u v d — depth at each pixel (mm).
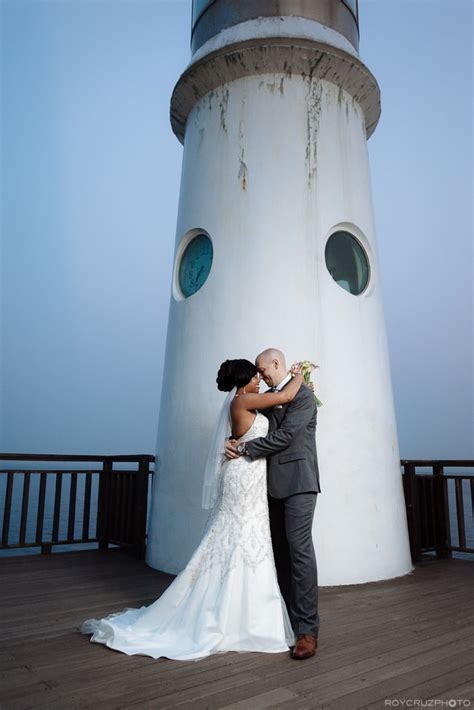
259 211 4617
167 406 4836
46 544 5461
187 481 4422
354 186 4977
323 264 4590
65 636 2850
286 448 2824
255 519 2777
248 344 4379
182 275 5207
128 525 5527
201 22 5500
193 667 2391
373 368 4676
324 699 2072
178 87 5254
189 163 5246
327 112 4938
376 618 3213
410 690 2158
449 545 5520
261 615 2635
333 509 4164
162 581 4191
